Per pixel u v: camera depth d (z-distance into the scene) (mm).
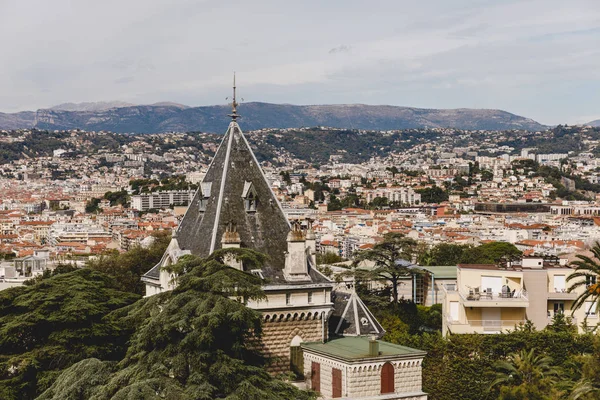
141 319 104312
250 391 91000
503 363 138875
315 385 119750
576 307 145875
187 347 93500
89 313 120750
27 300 124375
